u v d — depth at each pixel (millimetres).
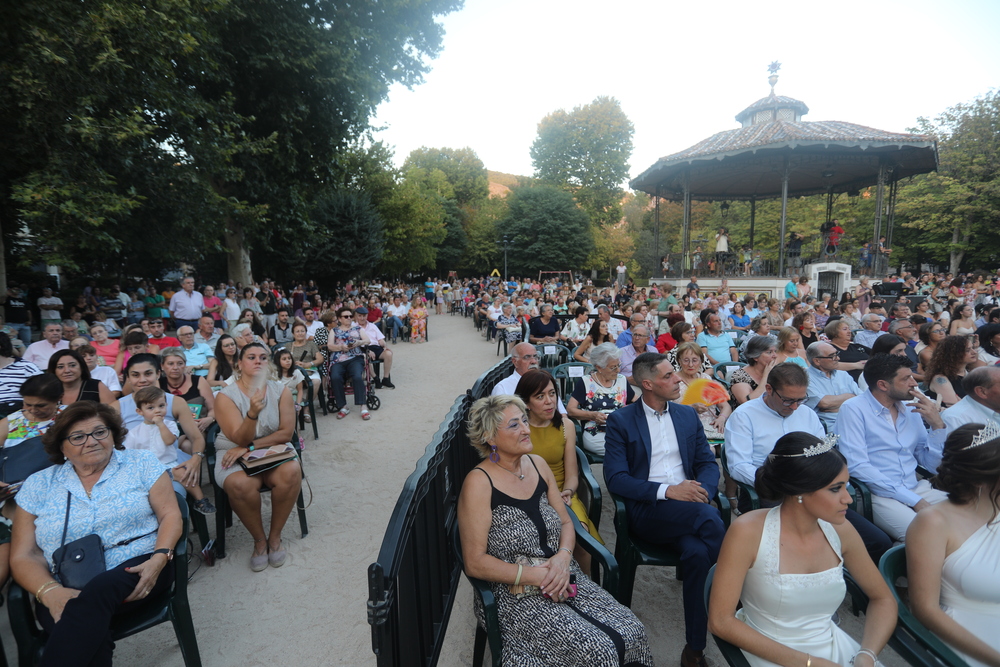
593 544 2756
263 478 3838
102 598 2408
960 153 32219
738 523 2047
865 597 2291
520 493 2629
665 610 3352
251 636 3137
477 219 59656
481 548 2463
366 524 4512
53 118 9125
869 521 3352
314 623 3254
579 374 4988
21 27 8531
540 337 10828
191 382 5086
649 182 21500
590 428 4445
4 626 3338
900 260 37281
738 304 11805
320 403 8047
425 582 2523
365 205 29109
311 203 21953
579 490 3596
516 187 61531
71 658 2279
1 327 9797
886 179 20828
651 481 3277
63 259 9438
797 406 3637
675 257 23172
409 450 6367
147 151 11711
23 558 2572
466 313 25953
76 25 8867
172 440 4027
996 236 31812
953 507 2148
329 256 27688
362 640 3094
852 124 19469
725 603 2012
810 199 40469
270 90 16703
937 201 31844
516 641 2307
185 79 14492
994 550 2039
